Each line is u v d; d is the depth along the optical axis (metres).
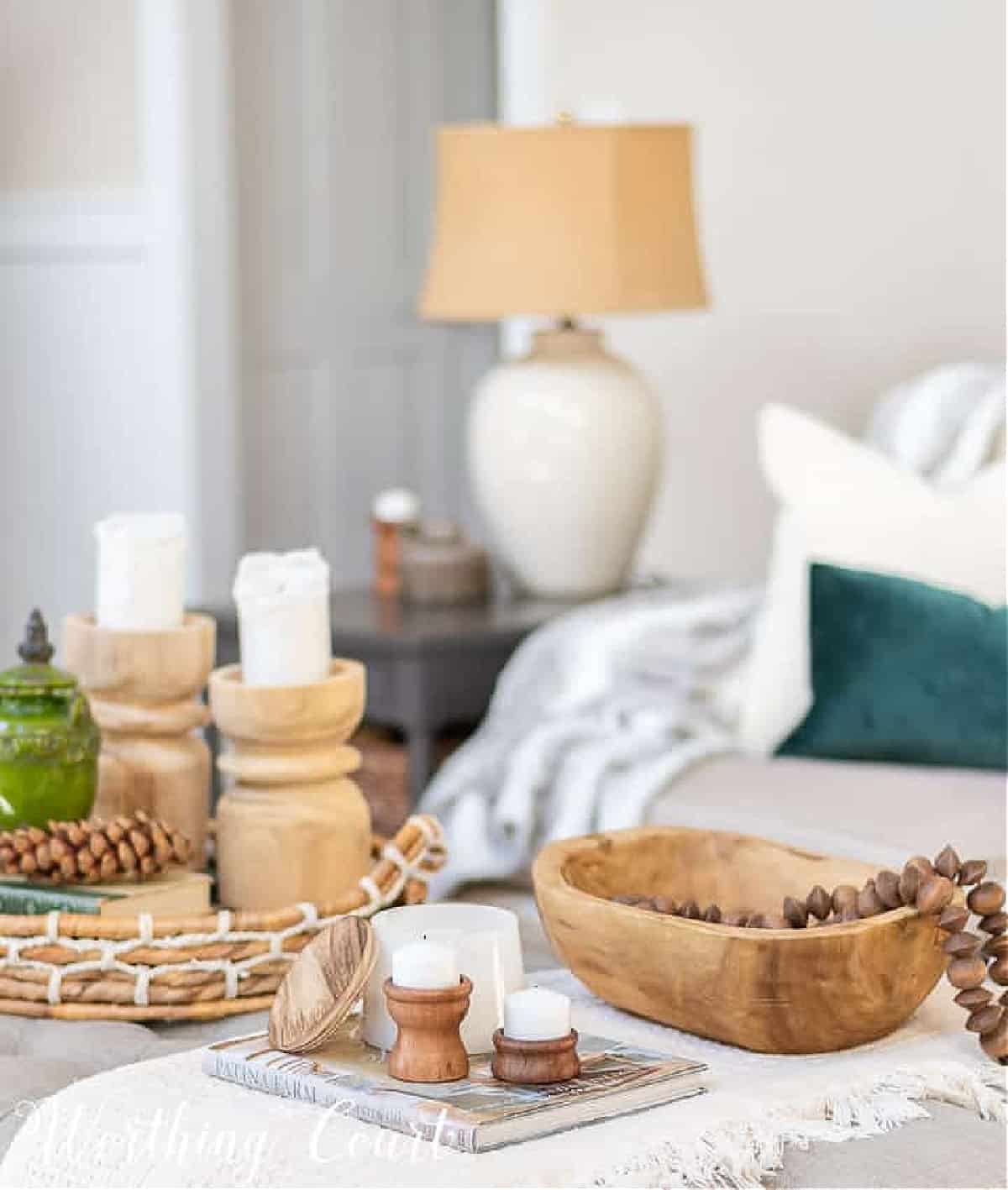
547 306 3.37
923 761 2.69
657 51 4.18
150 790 2.06
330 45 5.20
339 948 1.54
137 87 4.46
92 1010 1.77
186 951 1.79
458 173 3.45
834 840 2.42
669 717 2.85
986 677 2.67
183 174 4.42
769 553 4.12
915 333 3.88
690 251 3.48
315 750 1.99
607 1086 1.45
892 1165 1.42
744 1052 1.58
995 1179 1.42
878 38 3.88
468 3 5.62
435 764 3.51
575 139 3.37
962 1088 1.53
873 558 2.88
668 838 1.83
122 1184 1.39
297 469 5.19
